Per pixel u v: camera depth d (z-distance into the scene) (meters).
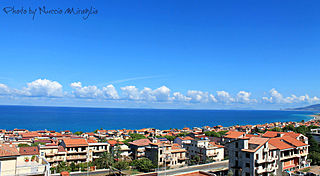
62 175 79.25
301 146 92.75
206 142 117.62
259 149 77.50
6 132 178.25
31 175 41.09
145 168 95.31
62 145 107.88
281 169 83.19
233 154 82.31
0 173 38.66
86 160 105.69
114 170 92.88
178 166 107.62
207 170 93.38
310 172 83.94
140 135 183.50
